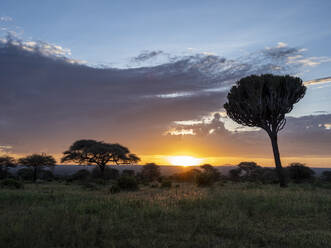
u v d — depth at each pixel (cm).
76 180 4003
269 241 510
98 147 4209
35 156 4731
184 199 978
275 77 2005
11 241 476
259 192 1234
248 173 4962
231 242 490
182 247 464
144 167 5206
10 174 5066
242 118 2211
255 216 726
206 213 731
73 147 4400
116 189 1694
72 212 722
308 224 646
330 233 558
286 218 704
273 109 1981
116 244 470
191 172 3759
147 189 1958
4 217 679
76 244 469
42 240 471
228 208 804
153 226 603
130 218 673
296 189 1623
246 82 2083
